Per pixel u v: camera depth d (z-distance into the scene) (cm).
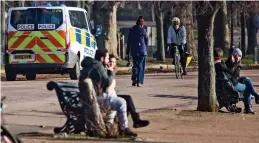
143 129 3534
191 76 7144
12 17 6431
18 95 4931
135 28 5750
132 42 5753
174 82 6259
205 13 4141
